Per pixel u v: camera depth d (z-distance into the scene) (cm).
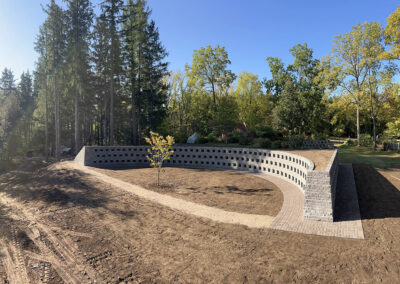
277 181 2059
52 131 5178
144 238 1030
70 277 770
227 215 1277
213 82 4381
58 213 1345
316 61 4025
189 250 922
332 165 1430
